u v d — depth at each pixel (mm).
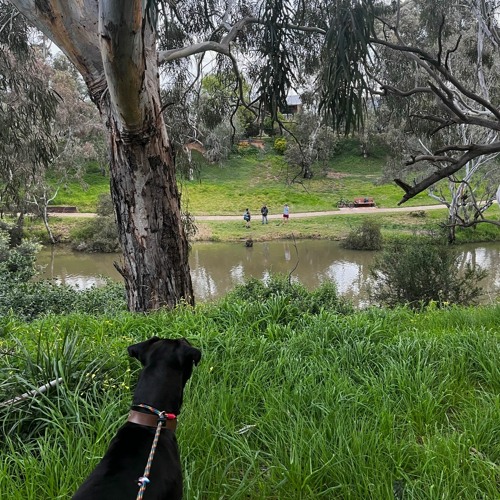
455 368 5043
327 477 3219
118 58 6273
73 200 43031
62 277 24891
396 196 44375
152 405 2359
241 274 24531
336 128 5164
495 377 4859
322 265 26172
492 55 16172
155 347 2574
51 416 3496
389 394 4348
